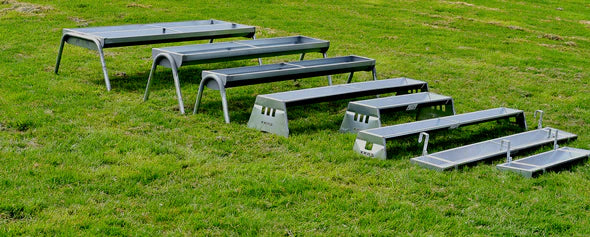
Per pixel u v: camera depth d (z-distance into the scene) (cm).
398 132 672
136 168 561
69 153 591
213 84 745
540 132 725
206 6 1769
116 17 1526
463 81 1069
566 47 1539
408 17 1838
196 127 707
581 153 653
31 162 561
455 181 563
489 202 521
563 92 1020
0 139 621
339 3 2009
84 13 1541
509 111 777
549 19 2072
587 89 1055
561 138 715
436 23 1772
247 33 1084
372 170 587
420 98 805
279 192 525
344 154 628
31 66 979
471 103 914
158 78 966
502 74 1144
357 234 455
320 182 547
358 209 498
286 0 1977
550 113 880
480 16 1998
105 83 891
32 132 649
